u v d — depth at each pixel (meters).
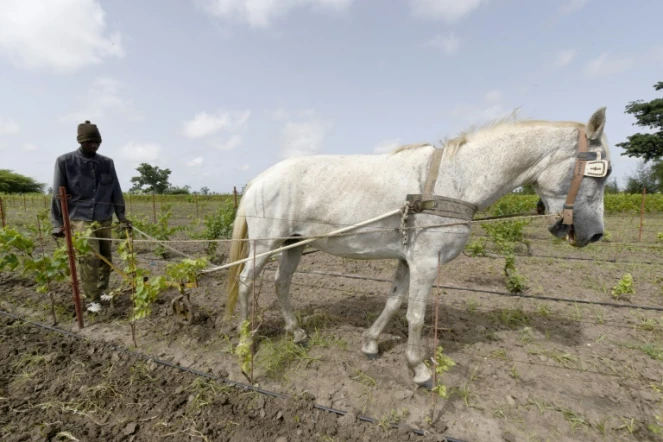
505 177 2.57
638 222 13.55
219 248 7.63
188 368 2.84
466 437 2.21
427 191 2.49
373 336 3.05
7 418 2.25
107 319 3.75
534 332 3.67
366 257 2.79
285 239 2.91
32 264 3.49
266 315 3.95
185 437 2.14
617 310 4.30
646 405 2.54
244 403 2.45
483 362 3.07
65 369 2.81
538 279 5.61
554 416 2.41
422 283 2.57
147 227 7.24
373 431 2.21
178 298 3.48
